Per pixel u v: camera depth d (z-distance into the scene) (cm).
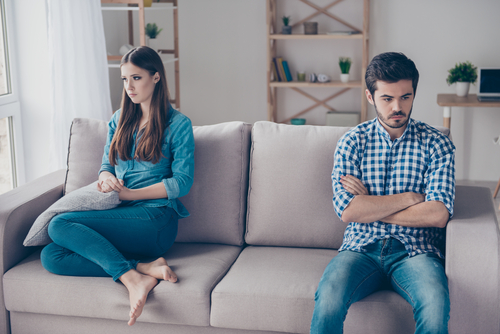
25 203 180
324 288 139
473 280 139
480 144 411
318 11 420
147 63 176
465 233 141
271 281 155
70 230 162
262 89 446
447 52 406
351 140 165
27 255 182
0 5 276
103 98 276
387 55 152
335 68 431
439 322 127
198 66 449
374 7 409
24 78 287
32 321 169
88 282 160
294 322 148
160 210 175
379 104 154
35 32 281
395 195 154
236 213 189
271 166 185
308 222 181
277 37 406
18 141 290
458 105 354
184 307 153
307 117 445
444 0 398
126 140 183
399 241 155
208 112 458
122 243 169
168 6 393
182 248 186
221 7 434
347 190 159
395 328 142
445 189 152
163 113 182
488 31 396
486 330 140
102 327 165
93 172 201
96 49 271
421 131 160
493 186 396
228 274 163
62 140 267
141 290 153
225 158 190
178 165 176
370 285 148
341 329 135
